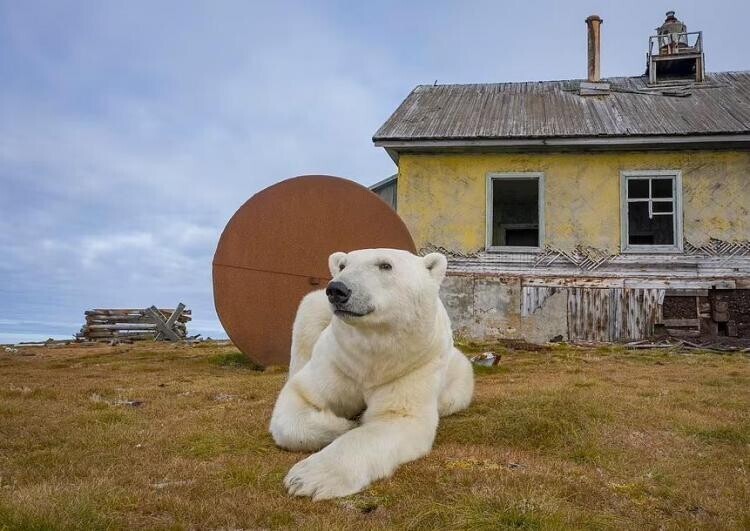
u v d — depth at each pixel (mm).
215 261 8047
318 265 8273
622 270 12711
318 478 2648
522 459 3309
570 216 13000
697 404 5004
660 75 16969
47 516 2146
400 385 3471
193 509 2377
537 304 12930
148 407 4785
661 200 12773
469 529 2260
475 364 7660
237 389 5812
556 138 12562
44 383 6270
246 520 2307
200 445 3451
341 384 3625
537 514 2357
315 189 8289
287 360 8156
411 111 15109
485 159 13320
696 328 12367
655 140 12258
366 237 8430
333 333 3521
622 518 2490
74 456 3207
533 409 4047
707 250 12477
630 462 3303
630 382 6418
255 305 8078
